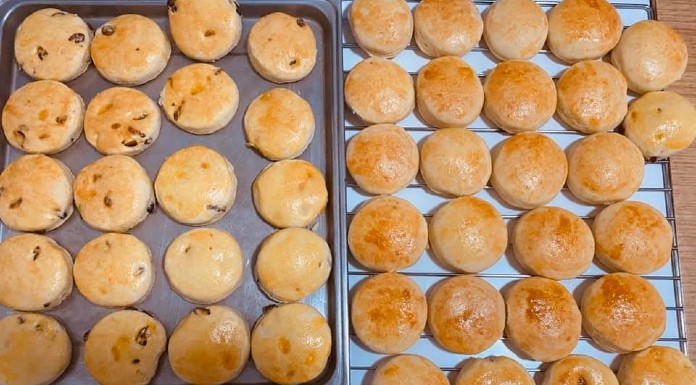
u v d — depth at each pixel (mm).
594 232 436
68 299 381
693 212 443
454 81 431
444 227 413
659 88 461
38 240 374
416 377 375
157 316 382
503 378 384
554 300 403
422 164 431
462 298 396
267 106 405
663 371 399
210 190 385
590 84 443
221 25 412
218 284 376
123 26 409
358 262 407
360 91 423
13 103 392
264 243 391
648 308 408
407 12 442
